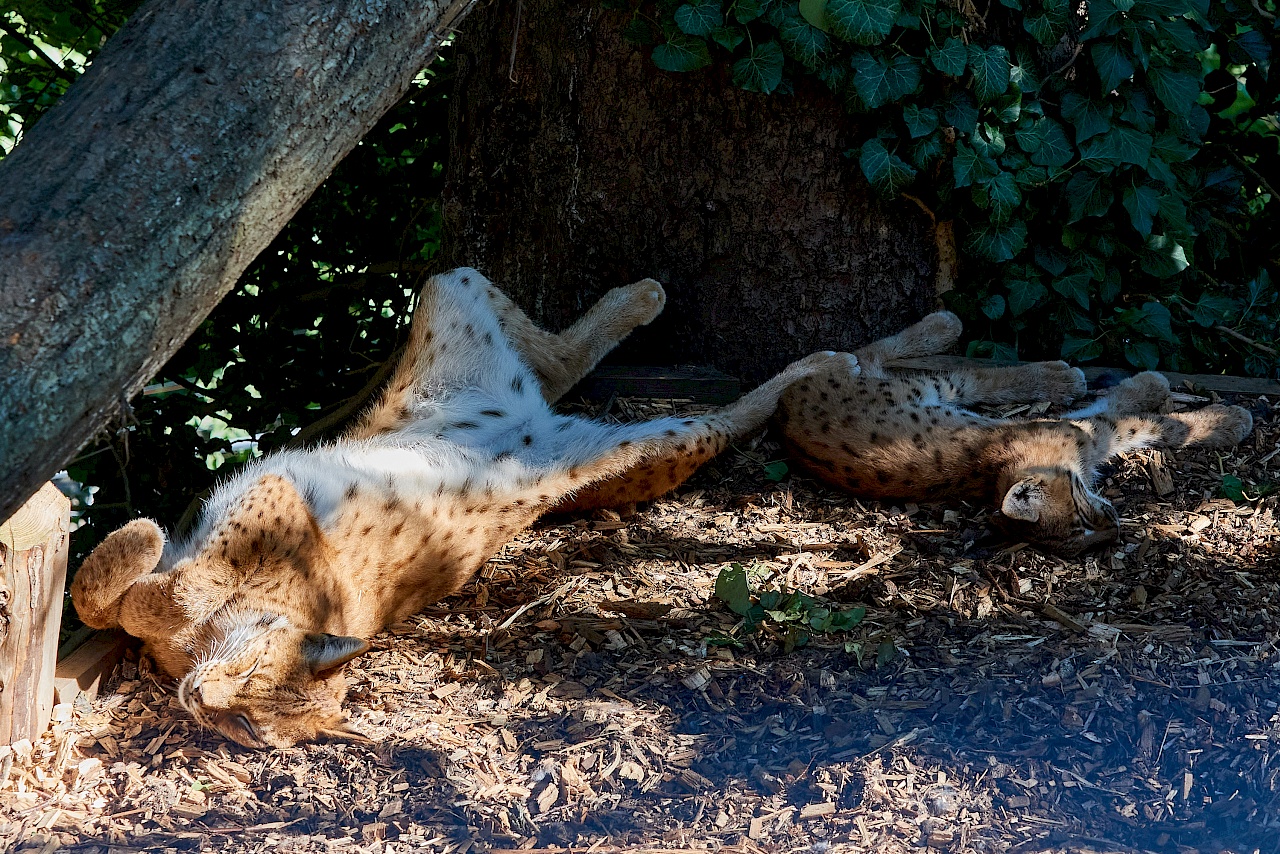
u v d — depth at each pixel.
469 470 4.94
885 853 3.46
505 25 5.65
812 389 5.46
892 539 5.04
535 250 5.87
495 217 5.92
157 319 2.85
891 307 5.73
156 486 7.12
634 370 5.76
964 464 5.20
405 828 3.62
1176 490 5.19
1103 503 4.90
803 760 3.85
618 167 5.62
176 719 4.16
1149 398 5.56
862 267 5.66
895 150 5.33
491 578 4.96
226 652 4.03
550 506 5.14
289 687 3.99
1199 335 6.17
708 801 3.71
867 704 4.06
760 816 3.63
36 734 3.94
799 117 5.41
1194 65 5.54
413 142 7.16
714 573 4.82
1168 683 4.09
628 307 5.56
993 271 5.73
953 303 5.73
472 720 4.11
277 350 7.28
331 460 4.77
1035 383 5.55
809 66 5.18
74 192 2.74
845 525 5.16
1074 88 5.48
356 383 7.41
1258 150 6.65
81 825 3.63
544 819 3.66
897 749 3.85
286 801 3.76
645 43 5.32
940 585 4.68
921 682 4.14
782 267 5.65
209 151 2.87
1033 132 5.41
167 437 7.12
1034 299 5.69
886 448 5.25
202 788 3.81
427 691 4.29
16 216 2.70
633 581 4.79
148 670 4.42
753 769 3.83
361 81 3.12
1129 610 4.48
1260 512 4.99
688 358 5.87
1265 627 4.32
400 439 5.11
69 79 7.03
